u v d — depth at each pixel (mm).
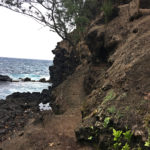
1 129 8523
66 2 15680
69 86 11938
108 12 9805
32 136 5344
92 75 9305
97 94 5066
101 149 3293
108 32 8914
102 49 9234
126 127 3020
